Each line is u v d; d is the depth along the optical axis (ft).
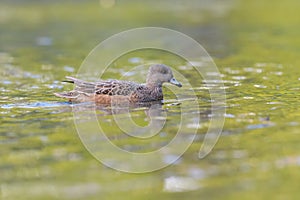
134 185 35.32
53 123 47.52
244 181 35.47
